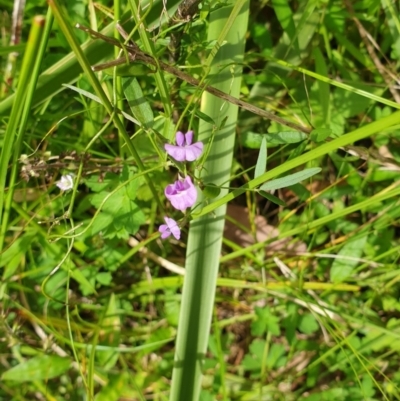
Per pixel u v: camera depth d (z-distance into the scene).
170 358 0.26
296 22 0.25
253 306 0.28
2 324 0.25
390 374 0.26
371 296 0.26
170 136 0.19
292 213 0.27
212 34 0.22
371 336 0.26
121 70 0.17
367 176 0.26
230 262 0.27
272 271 0.27
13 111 0.17
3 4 0.25
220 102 0.22
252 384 0.26
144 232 0.27
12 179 0.21
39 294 0.26
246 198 0.28
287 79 0.26
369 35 0.25
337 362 0.26
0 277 0.25
